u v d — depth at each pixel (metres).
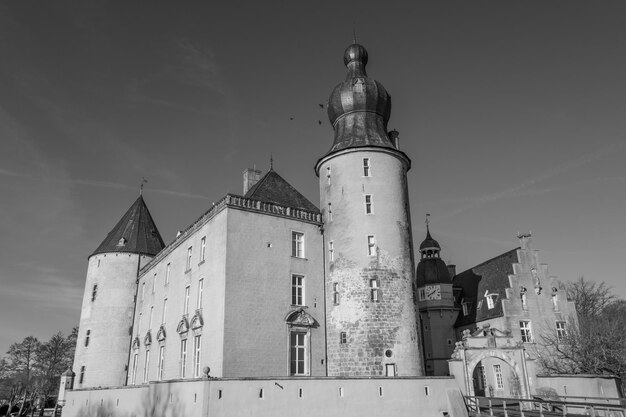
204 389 22.70
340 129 38.31
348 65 40.84
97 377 50.34
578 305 58.97
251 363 29.83
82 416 40.69
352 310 32.75
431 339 53.09
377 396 27.19
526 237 48.12
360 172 35.66
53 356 79.31
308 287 34.38
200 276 34.62
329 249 35.88
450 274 59.69
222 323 29.58
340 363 32.41
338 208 35.69
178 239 40.75
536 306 45.97
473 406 31.33
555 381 32.44
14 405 75.94
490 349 34.06
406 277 34.00
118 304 52.84
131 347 50.81
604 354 35.16
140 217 58.78
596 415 26.22
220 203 33.38
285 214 35.00
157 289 45.22
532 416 25.64
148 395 29.03
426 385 29.00
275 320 31.75
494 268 51.81
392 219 34.78
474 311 50.97
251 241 32.56
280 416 24.27
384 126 38.78
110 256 54.81
